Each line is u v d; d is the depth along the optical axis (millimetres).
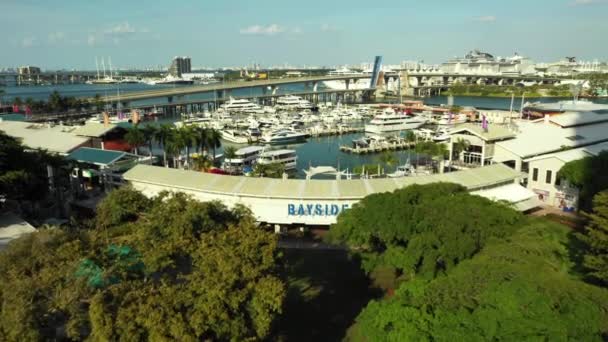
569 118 134500
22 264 34531
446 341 27781
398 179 72438
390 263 46375
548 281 30672
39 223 69562
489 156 109625
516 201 74188
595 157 78625
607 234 40938
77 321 29812
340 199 66625
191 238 40062
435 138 162625
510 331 27125
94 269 33906
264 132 179500
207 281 32688
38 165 77688
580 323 27234
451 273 35906
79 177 91438
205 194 70188
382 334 32344
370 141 165000
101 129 127062
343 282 53688
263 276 35250
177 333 28656
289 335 43312
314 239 67438
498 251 36688
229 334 32438
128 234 48125
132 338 28078
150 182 74625
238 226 41625
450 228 43000
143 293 31297
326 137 190750
